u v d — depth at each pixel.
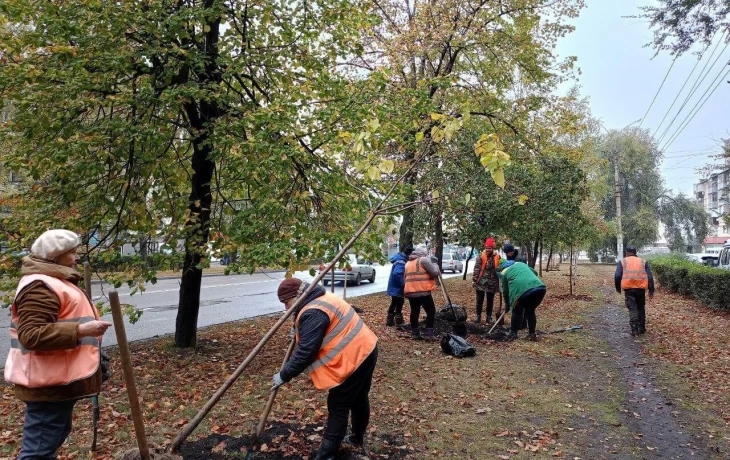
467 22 15.49
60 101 6.33
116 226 6.85
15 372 2.89
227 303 15.94
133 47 6.99
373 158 4.64
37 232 6.24
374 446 4.51
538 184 15.66
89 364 2.99
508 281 9.78
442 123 4.46
